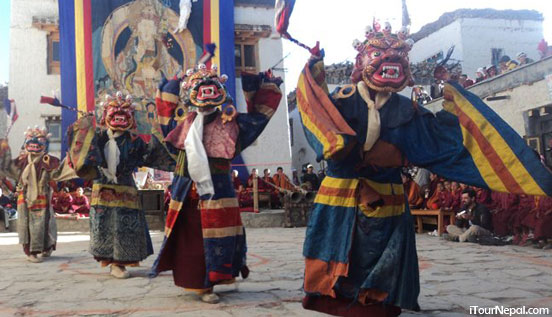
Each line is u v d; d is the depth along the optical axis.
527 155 3.39
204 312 4.20
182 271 4.70
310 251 3.68
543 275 5.87
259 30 19.66
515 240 9.36
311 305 3.69
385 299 3.42
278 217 14.91
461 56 25.11
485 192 10.63
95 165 5.72
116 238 5.91
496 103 14.55
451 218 10.99
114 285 5.54
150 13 18.12
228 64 18.48
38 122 18.20
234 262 4.75
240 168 19.25
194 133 4.70
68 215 14.20
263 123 4.84
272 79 4.86
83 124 5.84
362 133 3.69
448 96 3.81
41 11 18.50
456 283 5.36
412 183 12.48
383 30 3.84
